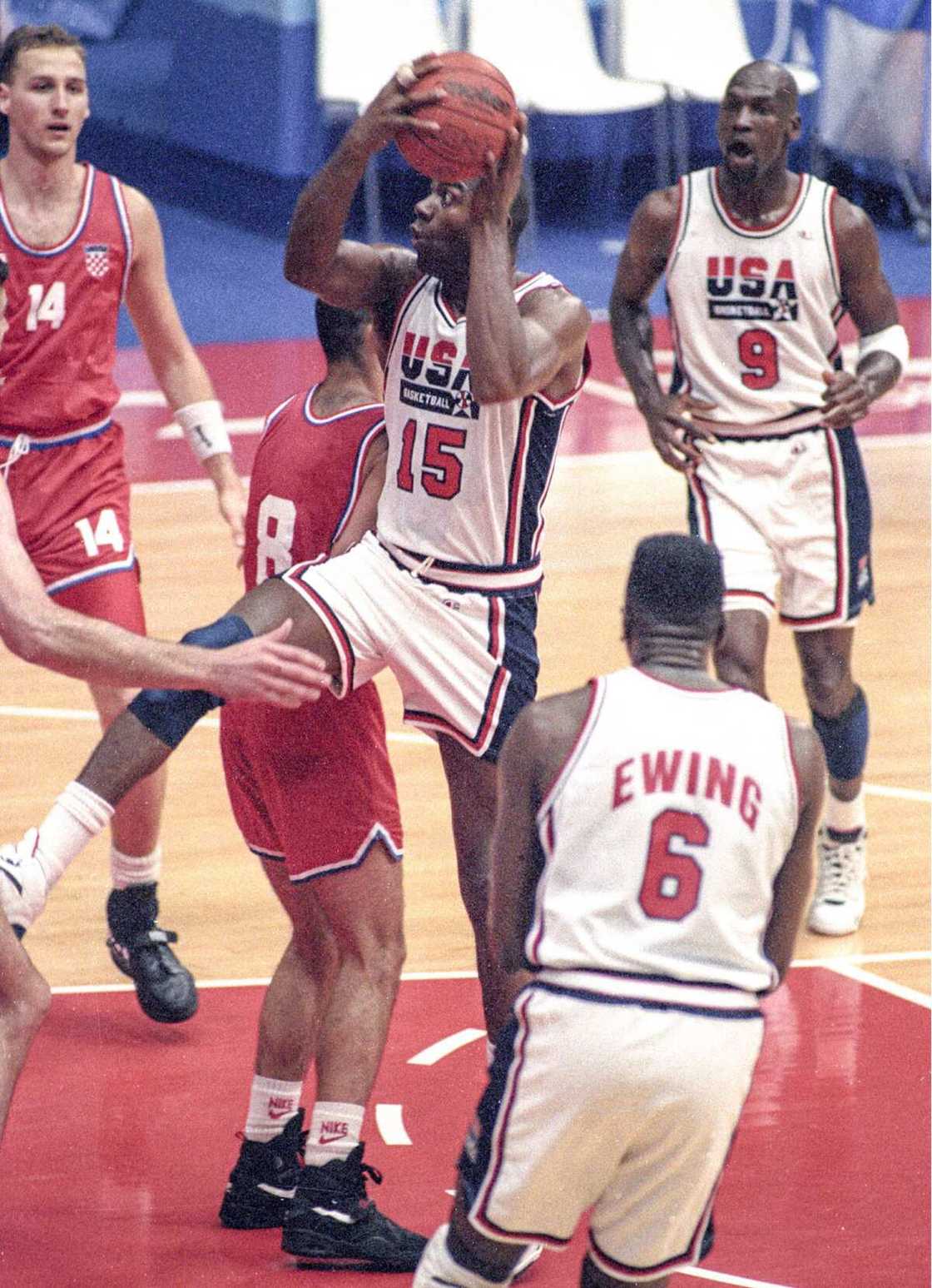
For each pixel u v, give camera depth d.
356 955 15.21
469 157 13.58
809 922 21.95
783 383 21.09
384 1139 16.98
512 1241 12.06
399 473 15.03
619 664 29.12
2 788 24.94
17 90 18.92
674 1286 14.44
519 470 14.85
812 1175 16.34
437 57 13.85
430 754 26.64
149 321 20.45
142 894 19.44
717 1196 15.97
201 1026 19.38
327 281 15.12
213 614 30.97
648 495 37.88
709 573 12.26
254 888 22.72
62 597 19.66
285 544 15.71
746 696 12.12
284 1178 15.53
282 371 46.00
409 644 14.95
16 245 19.14
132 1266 14.84
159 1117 17.44
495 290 13.60
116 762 14.27
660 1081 11.48
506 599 15.12
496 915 12.27
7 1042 13.57
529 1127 11.73
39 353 19.34
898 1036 19.19
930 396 45.56
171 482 38.59
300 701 14.01
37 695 28.62
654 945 11.62
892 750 26.56
